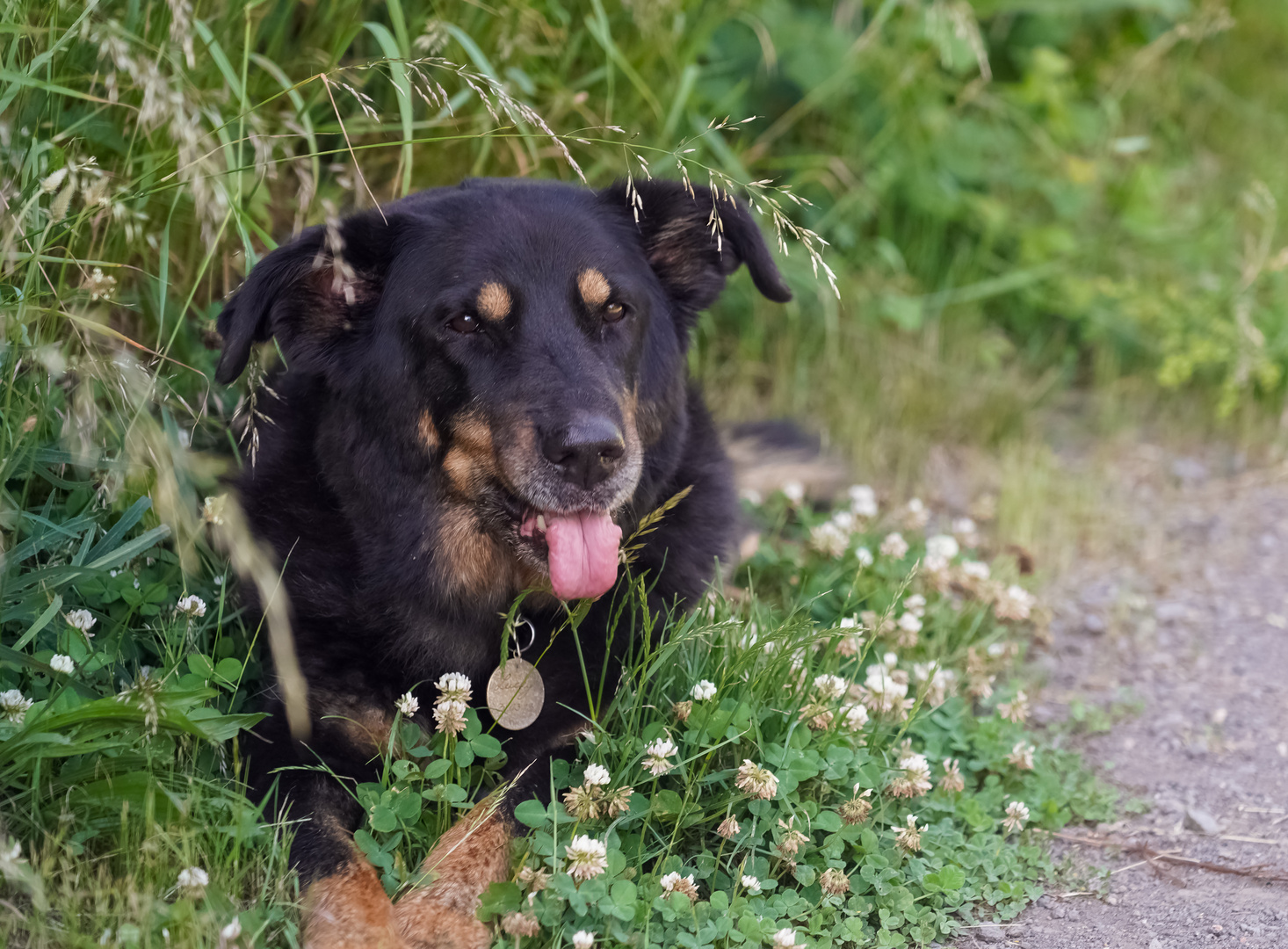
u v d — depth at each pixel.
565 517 3.09
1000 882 2.98
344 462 3.30
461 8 4.51
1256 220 6.88
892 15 6.29
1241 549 5.02
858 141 6.13
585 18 4.61
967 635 4.03
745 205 3.61
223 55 3.60
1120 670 4.20
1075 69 7.37
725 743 2.98
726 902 2.72
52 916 2.51
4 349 2.88
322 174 4.36
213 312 3.94
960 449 5.77
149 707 2.52
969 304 6.29
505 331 3.11
